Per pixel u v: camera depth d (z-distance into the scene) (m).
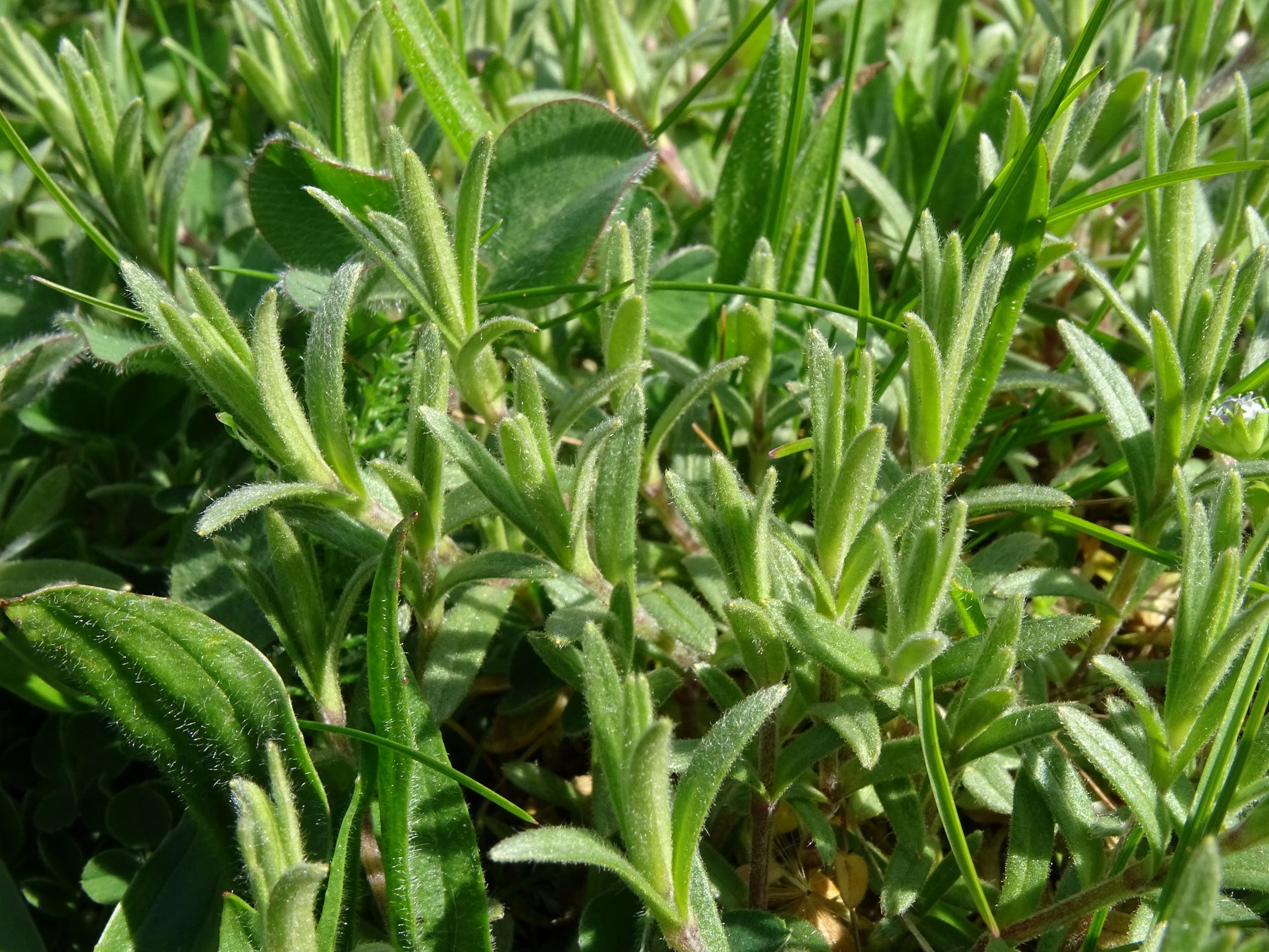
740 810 0.11
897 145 0.18
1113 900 0.09
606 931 0.10
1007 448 0.14
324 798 0.10
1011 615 0.09
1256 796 0.09
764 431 0.14
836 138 0.15
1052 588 0.12
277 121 0.18
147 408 0.16
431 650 0.11
